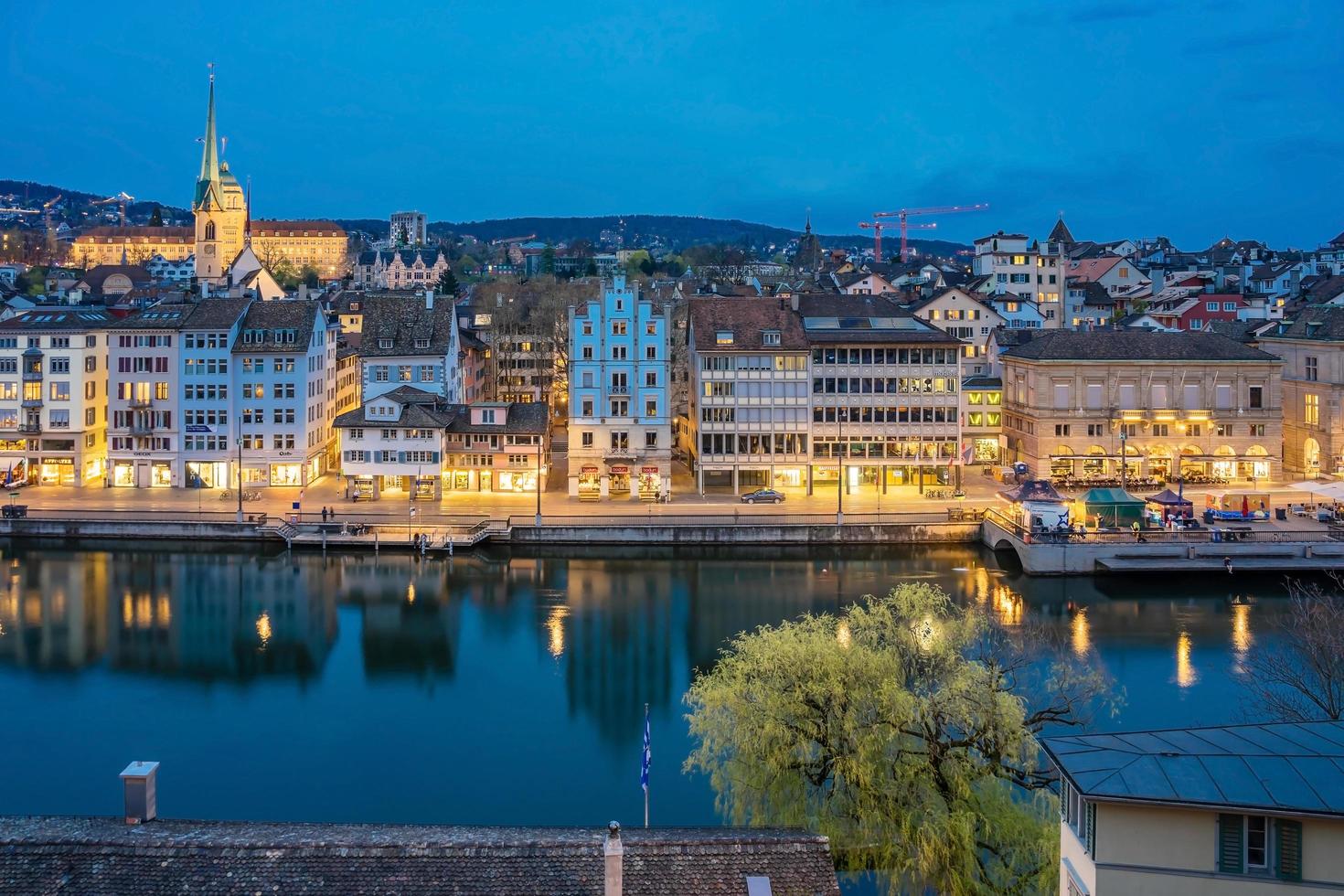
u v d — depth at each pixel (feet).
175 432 467.11
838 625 200.03
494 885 104.88
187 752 231.09
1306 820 96.37
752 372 449.89
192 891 104.22
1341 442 452.35
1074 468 457.27
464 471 457.68
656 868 106.73
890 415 453.58
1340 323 464.24
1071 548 357.61
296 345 469.98
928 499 434.71
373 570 370.12
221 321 468.75
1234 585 347.56
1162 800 98.73
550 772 221.25
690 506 426.92
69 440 465.88
